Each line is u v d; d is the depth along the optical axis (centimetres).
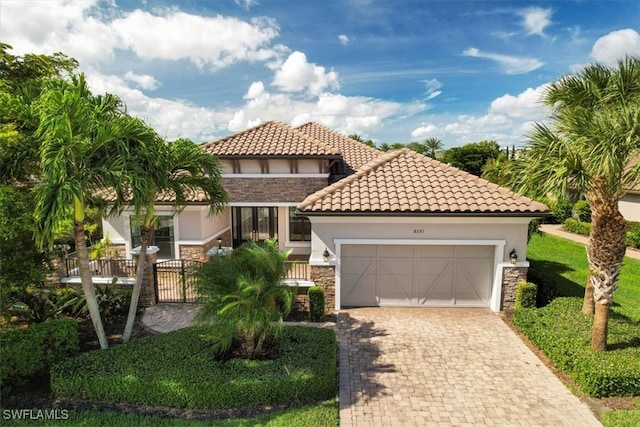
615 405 813
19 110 850
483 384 917
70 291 1317
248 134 2028
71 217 930
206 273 924
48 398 841
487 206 1309
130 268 1670
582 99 1065
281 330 977
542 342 1050
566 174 861
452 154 7250
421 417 786
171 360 898
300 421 744
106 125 831
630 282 1781
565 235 3153
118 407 809
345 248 1427
